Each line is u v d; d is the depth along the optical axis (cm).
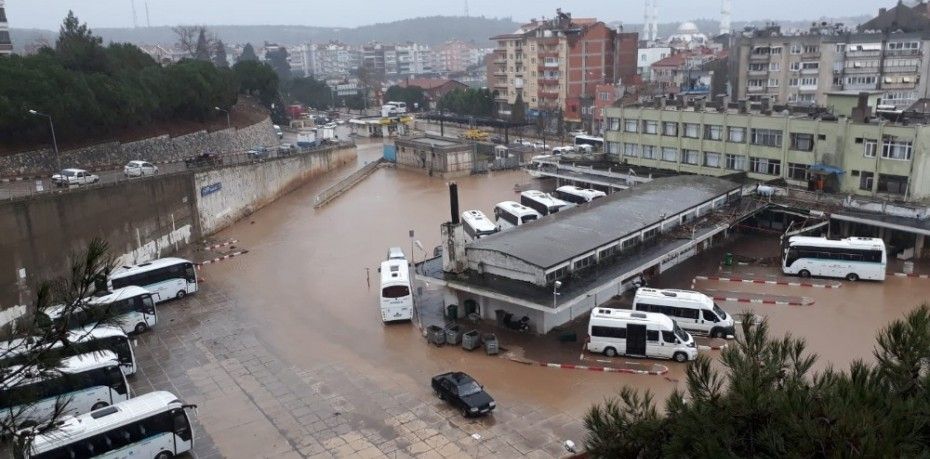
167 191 5597
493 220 6281
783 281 4269
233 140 9169
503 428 2686
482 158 9888
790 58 10531
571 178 6900
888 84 10444
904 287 4112
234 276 4922
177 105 8444
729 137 6000
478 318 3816
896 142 4903
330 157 9700
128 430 2403
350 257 5300
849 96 5447
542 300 3344
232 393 3081
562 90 12875
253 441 2667
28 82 6066
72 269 1125
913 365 1296
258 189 7394
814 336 3444
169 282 4344
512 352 3391
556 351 3375
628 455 1390
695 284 4278
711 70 12438
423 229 6112
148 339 3744
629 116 6838
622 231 4041
